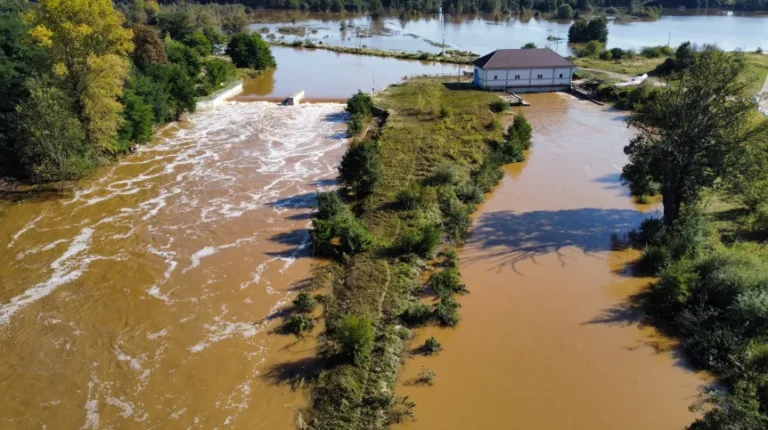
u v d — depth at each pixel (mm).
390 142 46469
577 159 44375
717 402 18672
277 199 37125
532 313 24625
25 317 24891
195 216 34688
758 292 22250
